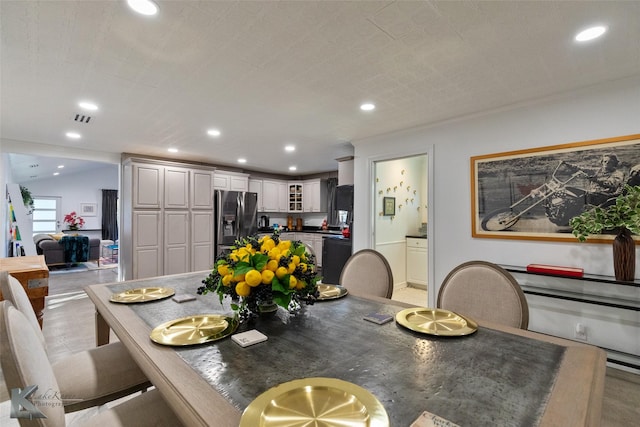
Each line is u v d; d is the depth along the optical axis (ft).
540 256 8.59
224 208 18.43
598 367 2.97
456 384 2.64
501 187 9.27
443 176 10.57
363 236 13.19
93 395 4.29
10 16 5.04
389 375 2.79
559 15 5.11
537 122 8.70
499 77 7.37
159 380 2.74
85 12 4.99
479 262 5.20
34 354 2.82
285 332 3.86
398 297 14.69
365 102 8.90
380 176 14.83
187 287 6.23
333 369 2.91
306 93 8.27
